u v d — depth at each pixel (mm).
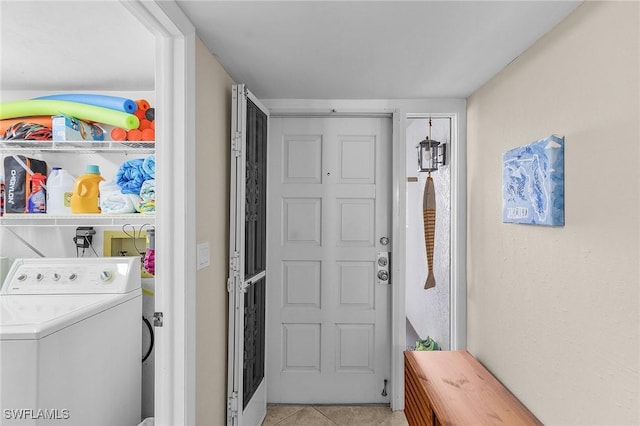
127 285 1864
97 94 2131
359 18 1408
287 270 2580
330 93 2354
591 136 1238
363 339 2572
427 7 1320
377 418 2377
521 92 1709
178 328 1429
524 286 1668
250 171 2092
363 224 2574
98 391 1605
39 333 1248
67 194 2033
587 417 1264
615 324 1139
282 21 1430
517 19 1399
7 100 2166
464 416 1538
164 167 1427
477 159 2232
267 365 2557
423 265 3803
